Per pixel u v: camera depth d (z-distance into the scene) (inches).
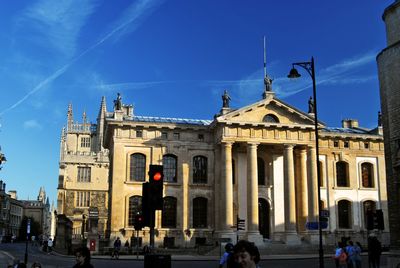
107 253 2439.7
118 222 2628.0
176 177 2755.9
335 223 2883.9
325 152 2957.7
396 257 1389.0
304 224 2726.4
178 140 2790.4
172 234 2659.9
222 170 2635.3
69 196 4788.4
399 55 1467.8
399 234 1409.9
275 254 2460.6
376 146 3053.6
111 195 2701.8
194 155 2790.4
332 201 2906.0
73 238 3489.2
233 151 2807.6
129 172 2699.3
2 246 3914.9
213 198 2763.3
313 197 2711.6
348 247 1218.0
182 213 2696.9
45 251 3058.6
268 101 2736.2
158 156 2746.1
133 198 2687.0
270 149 2854.3
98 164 4918.8
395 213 1433.3
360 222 2933.1
